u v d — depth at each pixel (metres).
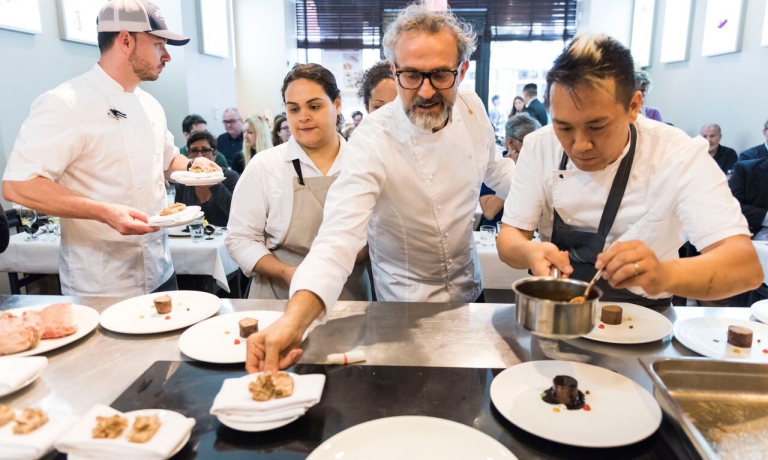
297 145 1.86
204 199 3.11
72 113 1.79
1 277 3.72
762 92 4.38
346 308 1.44
